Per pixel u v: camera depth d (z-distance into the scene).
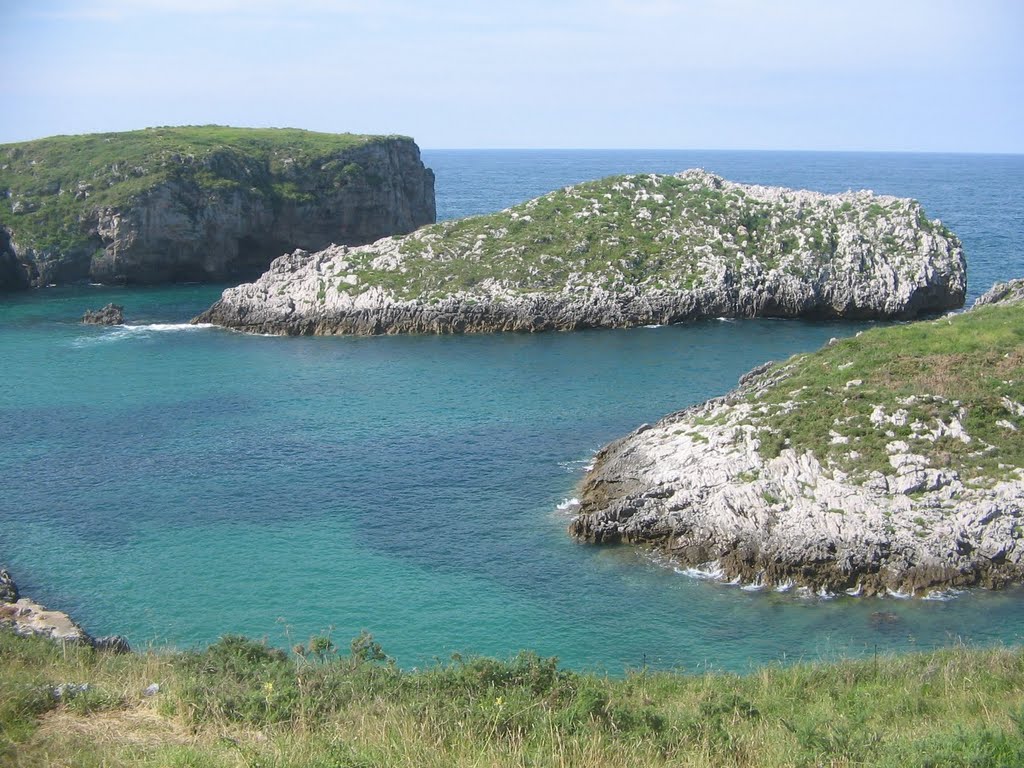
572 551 43.66
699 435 48.72
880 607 37.94
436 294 97.19
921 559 39.22
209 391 72.44
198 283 131.00
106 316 100.44
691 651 34.69
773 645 35.06
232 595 39.50
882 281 99.88
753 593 39.56
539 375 76.44
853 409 47.38
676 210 111.69
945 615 37.00
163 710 19.98
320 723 19.81
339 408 67.12
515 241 105.81
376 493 50.66
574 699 21.69
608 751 18.41
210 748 17.94
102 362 82.38
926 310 101.75
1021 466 42.19
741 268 100.94
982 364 51.53
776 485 43.19
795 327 95.81
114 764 16.84
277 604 38.72
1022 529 39.81
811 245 103.44
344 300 96.94
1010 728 19.22
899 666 26.62
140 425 63.38
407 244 106.75
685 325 97.00
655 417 63.81
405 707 20.45
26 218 127.69
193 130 164.75
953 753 17.70
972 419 45.03
